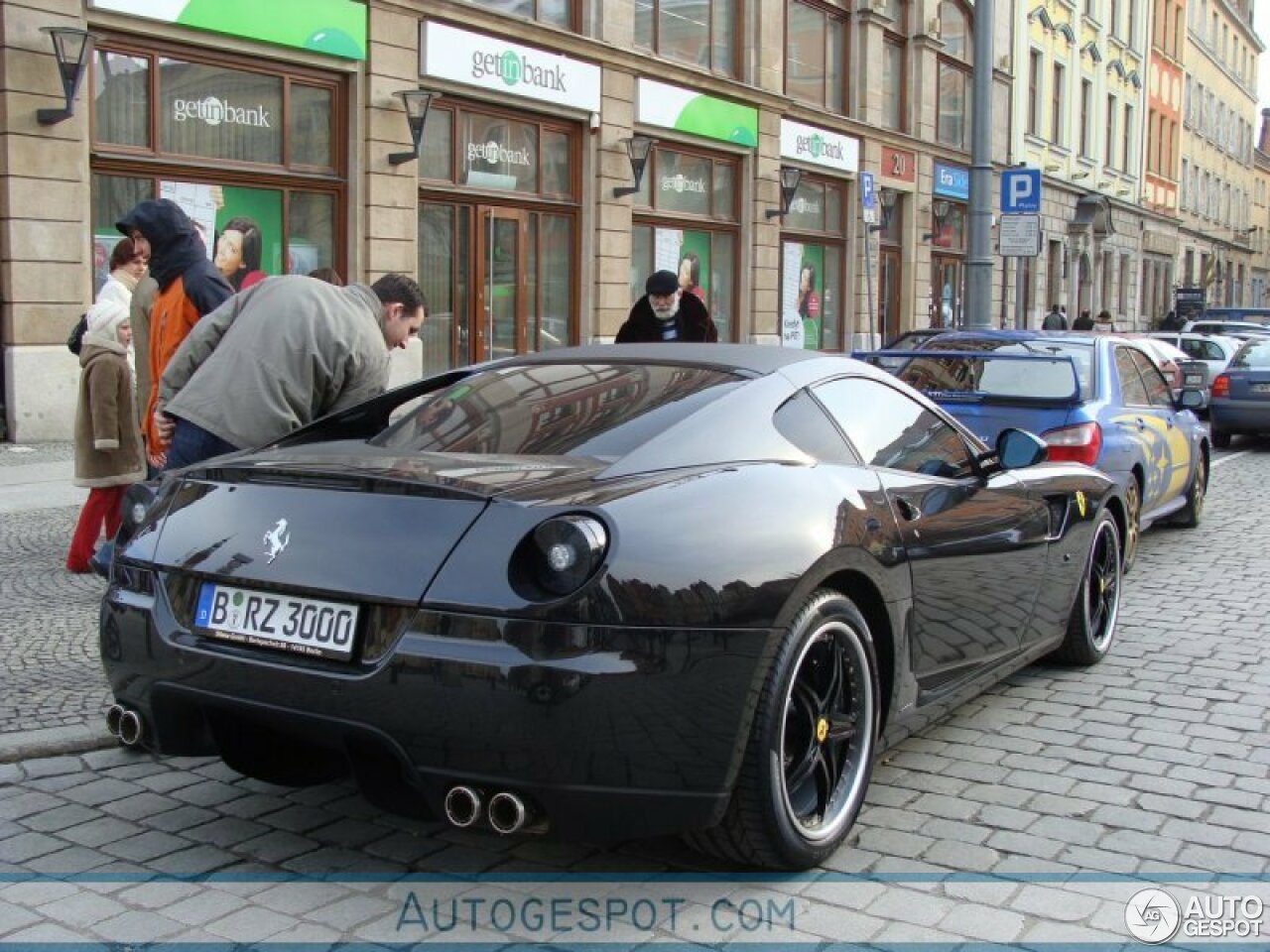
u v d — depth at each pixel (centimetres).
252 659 321
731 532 322
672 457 347
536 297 1880
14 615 639
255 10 1411
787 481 353
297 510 331
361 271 1577
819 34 2591
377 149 1573
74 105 1259
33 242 1254
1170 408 932
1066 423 735
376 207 1577
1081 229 3797
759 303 2362
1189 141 5875
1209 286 6344
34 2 1234
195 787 418
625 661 294
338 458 354
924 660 408
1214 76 6341
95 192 1318
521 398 401
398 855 365
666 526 311
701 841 340
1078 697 529
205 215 1416
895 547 383
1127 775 435
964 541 429
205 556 337
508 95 1756
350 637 310
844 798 362
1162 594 747
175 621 341
